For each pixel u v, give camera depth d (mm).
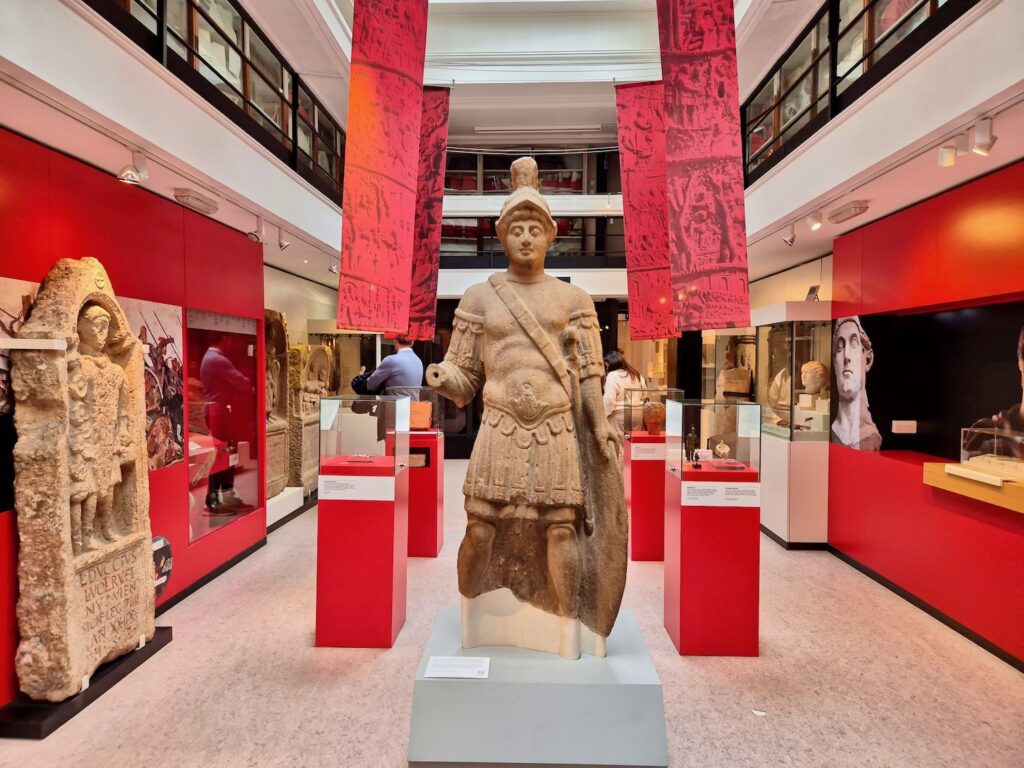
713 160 3342
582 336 2463
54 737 2457
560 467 2328
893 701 2775
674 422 3449
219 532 4496
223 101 4320
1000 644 3205
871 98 3379
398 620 3479
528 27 7801
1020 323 3709
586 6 7570
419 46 3568
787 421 5316
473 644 2514
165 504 3812
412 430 4969
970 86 2631
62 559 2600
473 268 9914
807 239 5328
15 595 2615
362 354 9039
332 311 9500
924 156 3193
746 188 5891
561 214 9523
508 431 2354
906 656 3229
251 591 4156
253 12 5082
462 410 10453
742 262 3342
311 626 3582
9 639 2584
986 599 3309
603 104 8617
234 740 2449
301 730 2520
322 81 6305
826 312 5215
